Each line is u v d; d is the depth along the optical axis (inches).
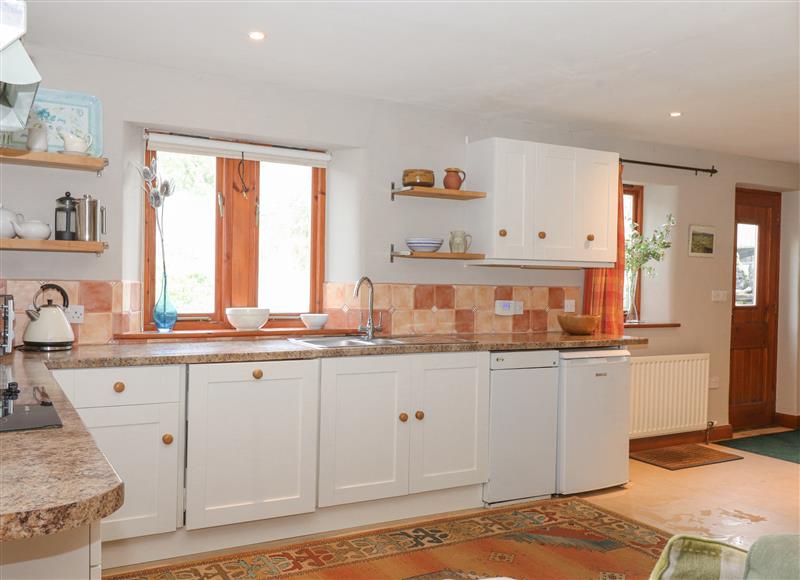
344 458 135.1
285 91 155.2
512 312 186.9
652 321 226.7
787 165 247.3
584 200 178.7
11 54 54.9
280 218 167.8
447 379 146.2
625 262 214.7
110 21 117.6
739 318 250.8
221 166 159.8
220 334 150.2
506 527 141.0
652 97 161.5
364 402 136.9
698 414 222.4
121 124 137.7
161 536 121.0
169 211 155.5
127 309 141.9
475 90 157.2
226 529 126.9
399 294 170.1
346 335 163.2
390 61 137.3
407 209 170.9
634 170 210.5
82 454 52.2
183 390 120.4
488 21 116.0
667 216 222.5
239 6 110.9
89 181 135.4
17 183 129.6
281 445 127.9
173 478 119.0
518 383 154.7
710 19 113.7
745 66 137.6
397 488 140.8
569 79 148.1
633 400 207.3
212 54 134.2
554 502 158.1
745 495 166.7
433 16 114.1
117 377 114.3
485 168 169.3
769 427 253.6
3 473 46.8
